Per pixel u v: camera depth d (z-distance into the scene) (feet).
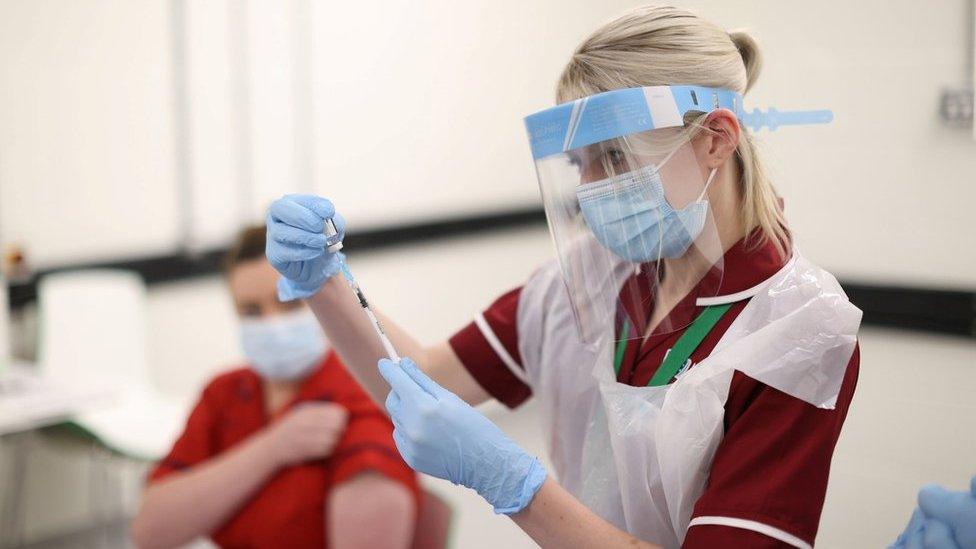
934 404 7.61
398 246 15.46
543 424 4.38
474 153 16.51
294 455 5.95
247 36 13.42
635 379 3.80
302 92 14.14
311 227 3.85
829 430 3.25
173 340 13.09
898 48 9.32
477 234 16.60
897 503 6.82
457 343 4.52
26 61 11.59
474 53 16.16
